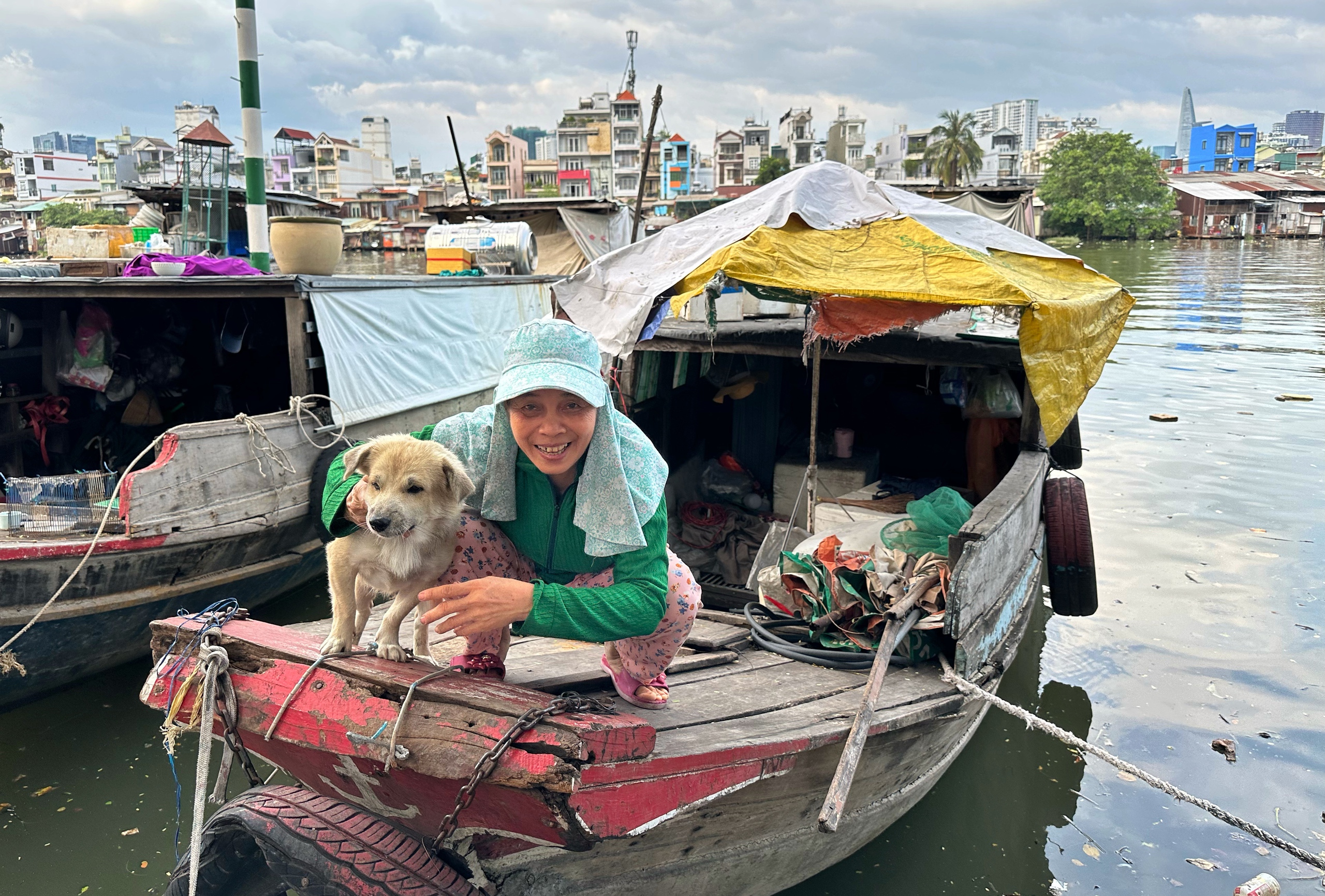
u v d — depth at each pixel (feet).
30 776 15.21
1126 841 13.69
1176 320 74.13
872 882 12.71
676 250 16.01
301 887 8.22
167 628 8.57
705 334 20.27
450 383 28.30
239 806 8.73
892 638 12.68
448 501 7.63
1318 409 42.39
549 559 8.30
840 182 17.08
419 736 7.34
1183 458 34.83
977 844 13.66
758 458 22.98
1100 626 21.04
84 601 16.81
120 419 24.98
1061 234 252.62
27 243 106.32
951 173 208.44
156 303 25.40
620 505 7.44
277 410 27.07
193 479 18.15
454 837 8.45
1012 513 15.17
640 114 219.82
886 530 15.51
